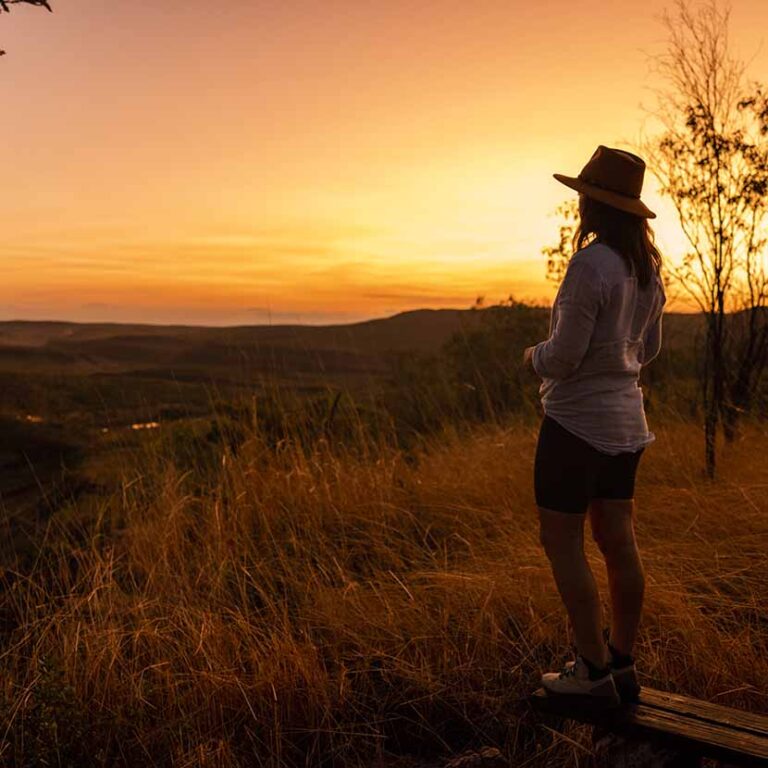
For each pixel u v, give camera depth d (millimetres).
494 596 3852
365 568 4559
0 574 4398
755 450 5895
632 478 2504
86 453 6805
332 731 3066
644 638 3535
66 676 3225
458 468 6020
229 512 5152
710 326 6480
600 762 2605
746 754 2152
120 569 4648
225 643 3598
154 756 2971
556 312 2418
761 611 3664
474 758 2977
